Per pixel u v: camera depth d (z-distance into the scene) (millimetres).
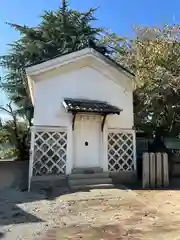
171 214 6309
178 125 14430
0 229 5398
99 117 11227
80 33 23297
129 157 11688
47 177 10070
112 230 5211
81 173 10477
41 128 10430
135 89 12766
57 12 23703
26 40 22609
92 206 7168
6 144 19000
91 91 11367
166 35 13516
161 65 12906
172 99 12789
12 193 9344
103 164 11008
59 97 10844
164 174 10273
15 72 21844
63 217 6199
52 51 21750
